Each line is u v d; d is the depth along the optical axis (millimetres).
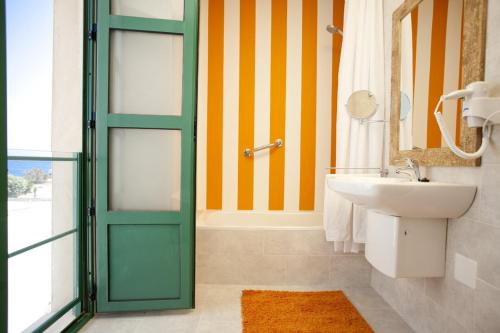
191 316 1719
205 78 2709
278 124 2746
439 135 1425
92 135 1681
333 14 2705
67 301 1716
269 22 2707
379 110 2010
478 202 1160
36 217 1660
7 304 1164
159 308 1721
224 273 2172
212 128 2729
